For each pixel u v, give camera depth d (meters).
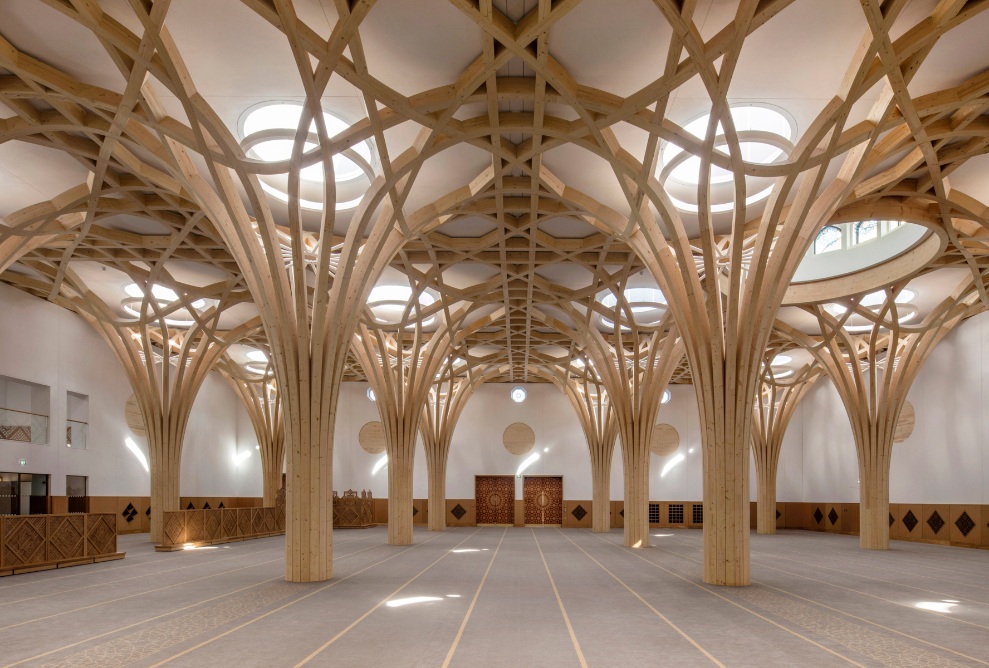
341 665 11.62
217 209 19.89
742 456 21.22
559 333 43.59
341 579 22.14
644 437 36.50
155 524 37.62
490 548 34.59
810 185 18.89
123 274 32.78
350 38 13.77
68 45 15.40
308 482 21.69
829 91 16.72
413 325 40.50
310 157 17.48
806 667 11.66
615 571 24.64
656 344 36.09
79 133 19.89
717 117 15.77
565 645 13.09
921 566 27.52
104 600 18.31
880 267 30.36
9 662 11.94
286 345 21.23
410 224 22.98
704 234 19.92
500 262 28.81
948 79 16.53
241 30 14.48
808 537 46.66
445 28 14.41
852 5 13.65
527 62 14.59
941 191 21.36
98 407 42.47
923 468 42.69
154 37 13.51
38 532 25.44
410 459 37.47
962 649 12.94
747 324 20.64
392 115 16.88
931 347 35.16
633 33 14.52
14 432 35.38
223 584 21.12
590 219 23.97
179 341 43.03
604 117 16.88
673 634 14.09
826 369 37.41
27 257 29.59
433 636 13.80
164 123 17.20
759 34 14.55
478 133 17.75
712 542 21.42
